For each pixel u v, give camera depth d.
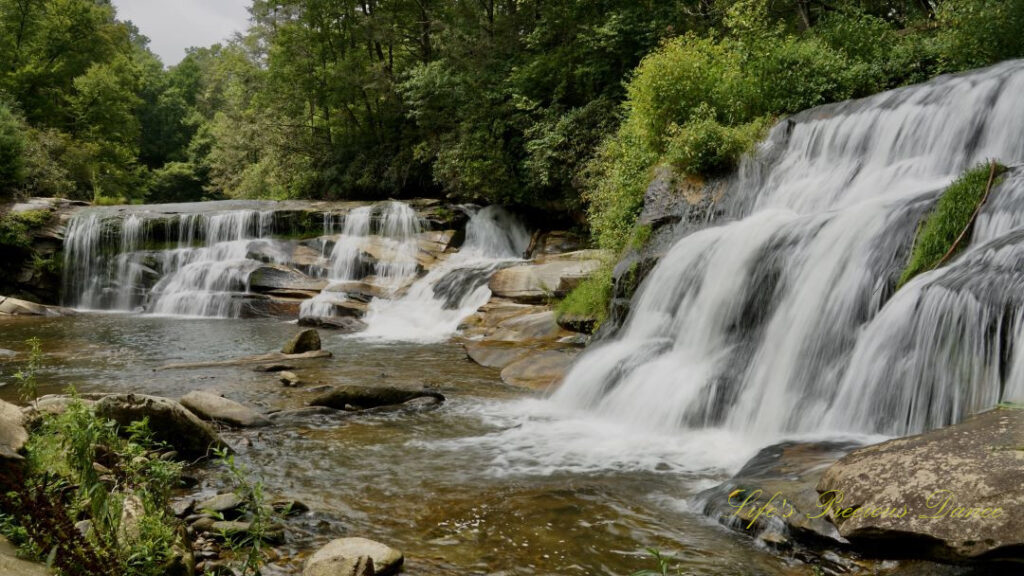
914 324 5.86
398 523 5.00
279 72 34.72
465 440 7.38
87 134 41.47
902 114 10.40
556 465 6.46
